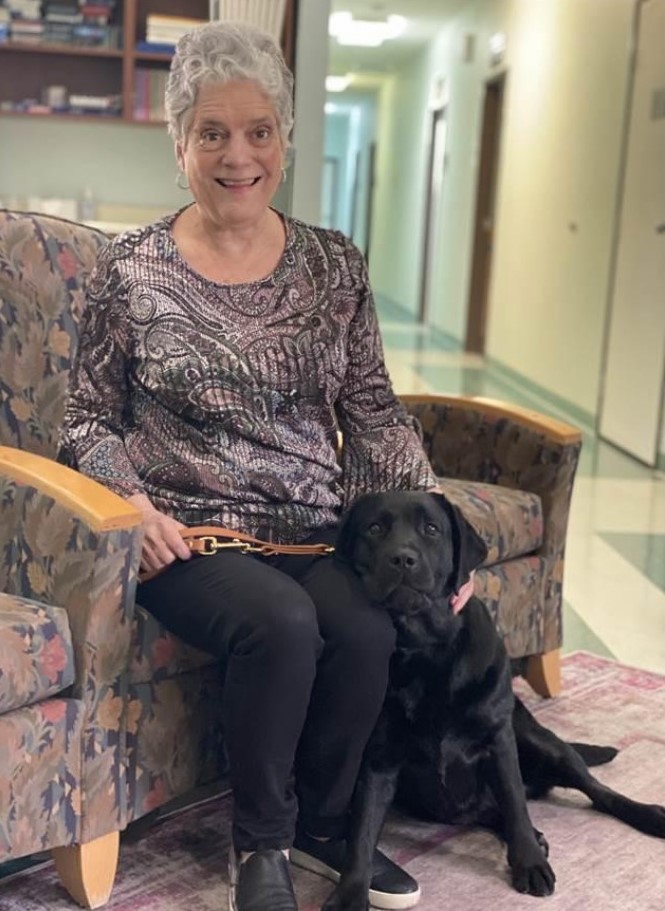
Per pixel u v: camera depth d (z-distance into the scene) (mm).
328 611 1653
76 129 5430
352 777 1696
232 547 1732
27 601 1615
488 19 9305
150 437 1802
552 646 2557
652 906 1749
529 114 7957
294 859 1820
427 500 1735
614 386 5883
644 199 5586
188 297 1766
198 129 1735
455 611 1750
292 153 4031
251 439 1770
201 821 1983
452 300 10203
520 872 1775
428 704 1750
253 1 3873
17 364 2051
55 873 1776
